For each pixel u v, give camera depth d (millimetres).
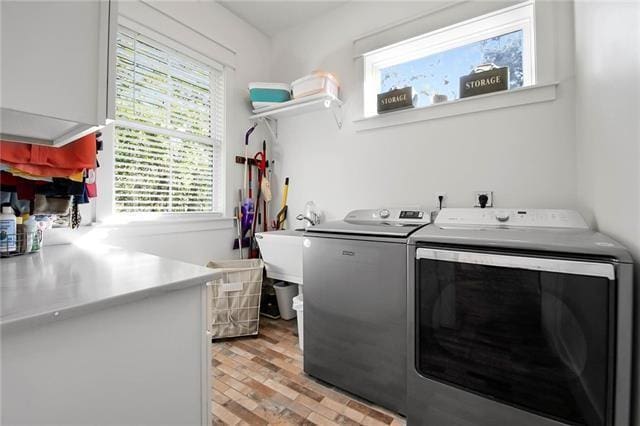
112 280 747
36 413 534
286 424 1240
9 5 584
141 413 688
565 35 1533
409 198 2031
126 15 1765
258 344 1951
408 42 2059
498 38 1824
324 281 1526
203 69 2287
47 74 633
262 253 2215
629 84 814
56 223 1461
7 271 848
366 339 1370
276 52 2781
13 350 506
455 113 1836
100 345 618
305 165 2574
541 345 938
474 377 1068
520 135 1648
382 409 1331
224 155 2393
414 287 1197
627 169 845
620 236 910
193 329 802
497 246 1019
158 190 2004
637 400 795
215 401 1381
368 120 2203
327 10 2441
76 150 1302
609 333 823
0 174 1222
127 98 1812
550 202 1568
